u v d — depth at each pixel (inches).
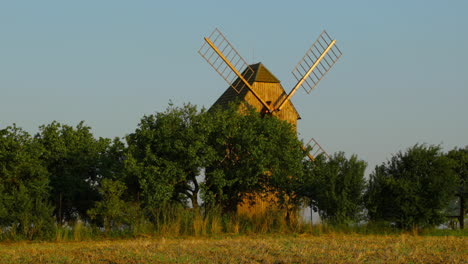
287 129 1761.8
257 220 1588.3
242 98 2022.6
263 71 2060.8
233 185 1708.9
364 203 1627.7
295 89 2085.4
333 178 1616.6
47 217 1449.3
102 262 935.7
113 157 1784.0
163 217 1556.3
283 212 1610.5
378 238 1368.1
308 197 1686.8
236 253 1009.5
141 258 957.2
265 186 1739.7
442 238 1362.0
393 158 1705.2
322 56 2161.7
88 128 1859.0
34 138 1707.7
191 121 1706.4
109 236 1478.8
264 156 1664.6
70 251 1063.0
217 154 1688.0
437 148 1662.2
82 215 1734.7
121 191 1541.6
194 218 1545.3
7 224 1440.7
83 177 1753.2
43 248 1146.7
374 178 1659.7
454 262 933.8
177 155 1659.7
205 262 925.2
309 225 1563.7
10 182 1549.0
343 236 1438.2
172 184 1642.5
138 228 1497.3
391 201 1628.9
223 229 1562.5
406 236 1448.1
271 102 2052.2
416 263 931.3
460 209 1781.5
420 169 1651.1
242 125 1724.9
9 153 1556.3
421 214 1609.3
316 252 1029.8
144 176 1599.4
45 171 1574.8
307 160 1753.2
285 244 1171.3
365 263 919.7
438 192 1604.3
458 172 1797.5
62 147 1742.1
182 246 1105.4
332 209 1611.7
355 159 1646.2
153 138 1662.2
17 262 948.6
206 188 1640.0
